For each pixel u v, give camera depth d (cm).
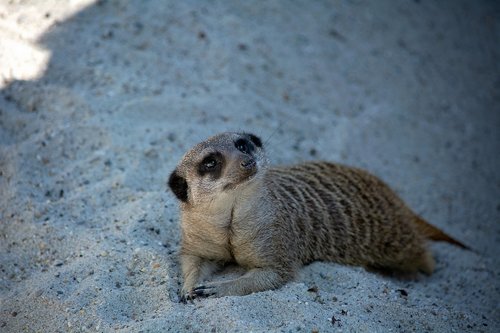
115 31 105
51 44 101
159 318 72
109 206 85
